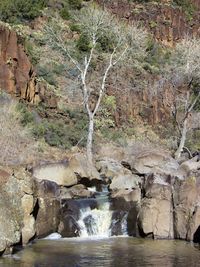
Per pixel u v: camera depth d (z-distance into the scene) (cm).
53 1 5288
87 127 3653
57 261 1695
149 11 5844
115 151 3381
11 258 1722
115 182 2655
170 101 4569
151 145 3853
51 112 3609
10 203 1905
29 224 1986
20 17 4744
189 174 2325
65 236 2169
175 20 5947
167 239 2169
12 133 2838
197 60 4406
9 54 3338
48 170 2525
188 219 2150
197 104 4478
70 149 3247
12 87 3291
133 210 2302
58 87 3997
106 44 4716
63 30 4791
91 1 5659
